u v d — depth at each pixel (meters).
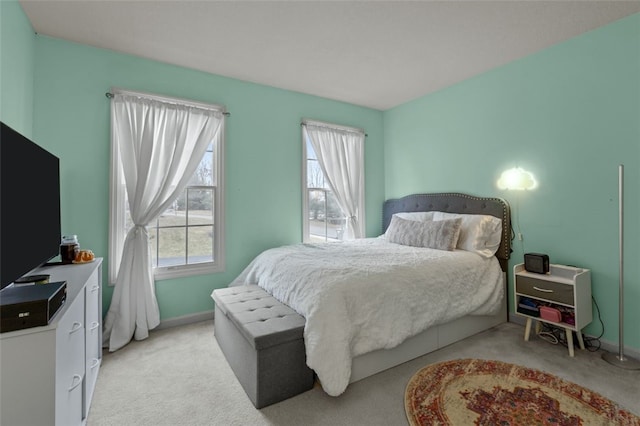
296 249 3.04
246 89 3.37
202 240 3.16
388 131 4.40
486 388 1.87
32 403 1.01
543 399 1.75
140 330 2.60
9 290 1.15
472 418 1.60
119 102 2.68
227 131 3.24
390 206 4.29
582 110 2.51
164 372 2.10
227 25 2.35
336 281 1.98
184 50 2.72
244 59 2.89
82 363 1.52
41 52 2.44
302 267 2.29
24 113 2.19
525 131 2.89
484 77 3.22
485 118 3.22
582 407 1.68
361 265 2.29
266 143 3.48
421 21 2.32
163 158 2.85
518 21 2.32
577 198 2.55
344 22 2.32
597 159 2.44
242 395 1.84
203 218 3.17
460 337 2.55
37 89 2.42
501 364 2.15
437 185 3.74
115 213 2.70
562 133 2.63
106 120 2.68
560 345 2.45
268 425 1.59
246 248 3.35
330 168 3.93
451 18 2.28
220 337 2.44
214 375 2.06
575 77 2.55
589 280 2.41
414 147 4.01
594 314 2.44
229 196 3.25
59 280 1.60
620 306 2.20
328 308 1.84
